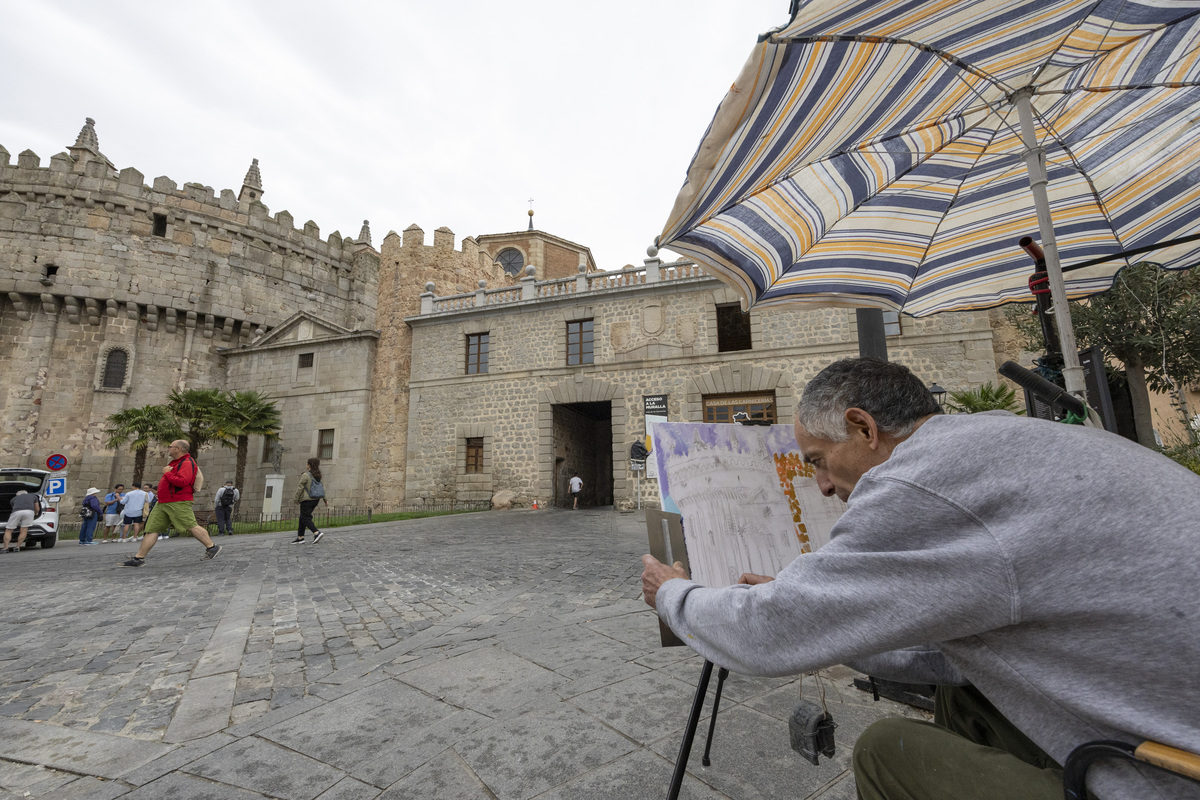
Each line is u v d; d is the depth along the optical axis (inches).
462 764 77.2
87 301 970.1
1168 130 82.3
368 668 122.8
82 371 967.6
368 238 1295.5
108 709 106.6
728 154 64.4
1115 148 86.5
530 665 117.6
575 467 823.1
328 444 853.8
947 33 59.1
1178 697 27.2
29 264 964.6
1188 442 250.8
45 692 115.8
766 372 618.2
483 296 783.7
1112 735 29.3
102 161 1022.4
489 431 738.8
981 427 34.9
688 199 69.6
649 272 690.8
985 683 35.2
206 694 111.7
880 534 34.2
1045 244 73.3
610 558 291.6
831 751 57.2
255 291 1096.2
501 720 90.7
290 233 1159.0
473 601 197.0
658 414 655.8
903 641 31.9
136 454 855.7
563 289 749.3
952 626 30.8
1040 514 29.7
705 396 651.5
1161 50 68.4
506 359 748.0
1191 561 27.1
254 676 122.4
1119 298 268.5
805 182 81.4
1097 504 29.2
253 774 77.1
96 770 81.5
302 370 896.9
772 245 88.4
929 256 102.5
